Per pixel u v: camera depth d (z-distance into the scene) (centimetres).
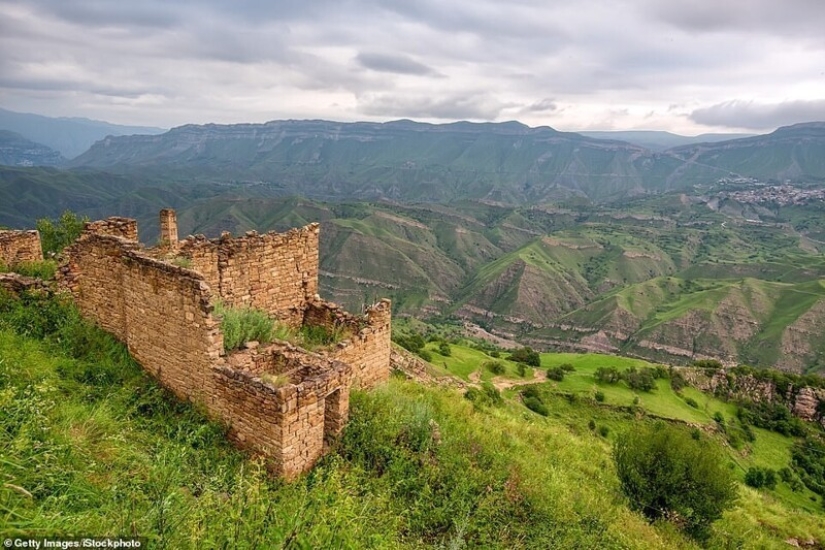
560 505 1205
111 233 1534
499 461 1260
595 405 6203
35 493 617
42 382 940
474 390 3609
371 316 1596
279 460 968
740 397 7744
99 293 1319
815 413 7475
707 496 1555
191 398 1130
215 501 733
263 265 1588
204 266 1423
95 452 810
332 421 1129
